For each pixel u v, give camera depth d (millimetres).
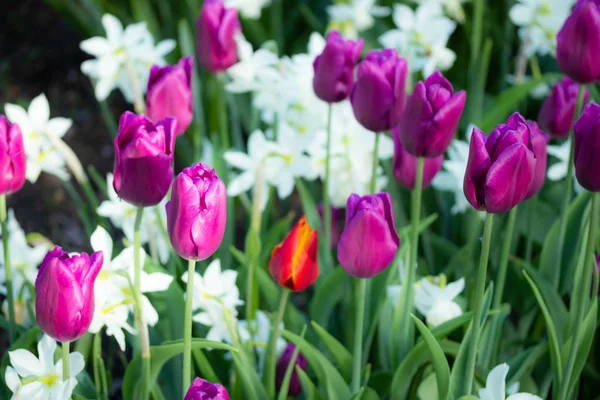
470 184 1428
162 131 1448
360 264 1479
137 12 2193
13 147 1498
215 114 2100
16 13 2855
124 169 1448
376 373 1616
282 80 1747
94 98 2525
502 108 1783
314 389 1562
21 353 1493
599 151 1444
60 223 2127
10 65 2637
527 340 1688
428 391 1570
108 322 1523
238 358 1544
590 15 1538
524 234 1824
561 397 1544
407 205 1923
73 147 2344
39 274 1421
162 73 1587
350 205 1471
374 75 1545
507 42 2055
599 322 1683
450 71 2275
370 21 2037
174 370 1648
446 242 1818
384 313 1629
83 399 1524
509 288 1749
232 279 1590
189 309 1464
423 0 1993
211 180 1429
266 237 1770
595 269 1541
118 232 2064
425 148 1514
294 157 1701
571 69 1565
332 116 1737
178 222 1424
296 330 1672
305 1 2406
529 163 1415
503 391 1476
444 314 1587
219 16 1710
